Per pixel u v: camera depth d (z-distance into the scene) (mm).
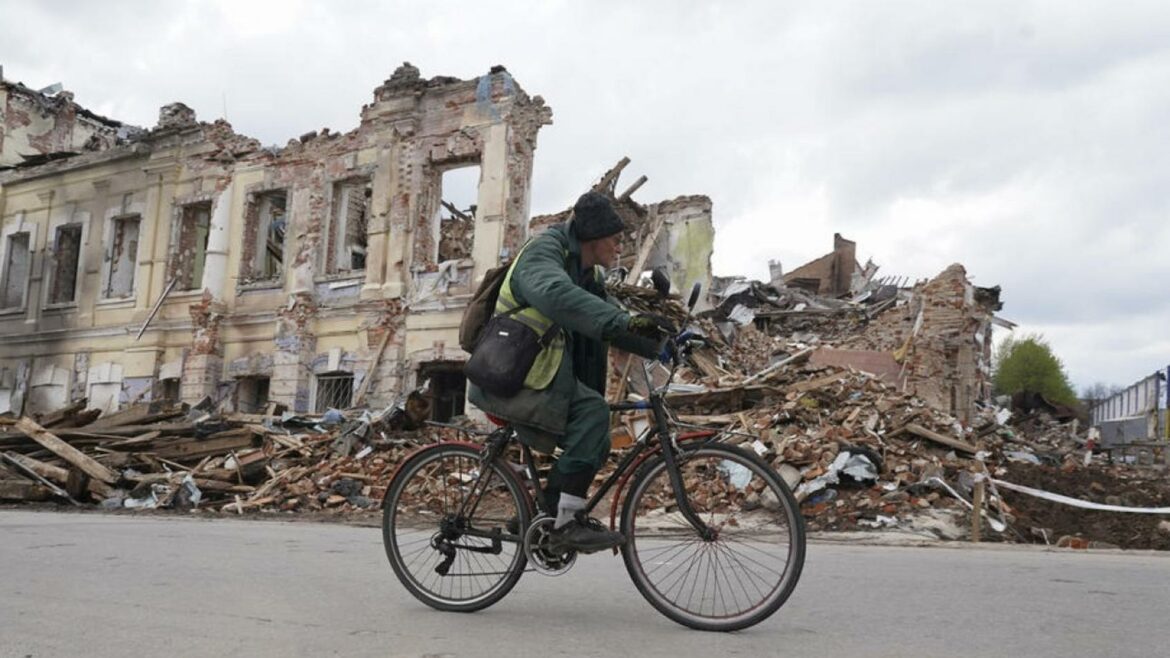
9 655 3000
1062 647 3180
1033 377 50250
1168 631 3480
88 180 24500
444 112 19141
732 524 3484
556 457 3781
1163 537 9914
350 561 5547
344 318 19750
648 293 16641
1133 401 42062
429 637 3287
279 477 12758
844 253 38469
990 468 12016
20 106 28438
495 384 3596
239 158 21938
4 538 6910
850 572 5266
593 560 5660
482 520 3844
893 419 12711
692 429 3719
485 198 18328
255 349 20969
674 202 24641
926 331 23344
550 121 19391
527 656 2998
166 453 14023
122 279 23938
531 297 3584
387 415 14297
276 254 23250
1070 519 10727
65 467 13508
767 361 21531
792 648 3139
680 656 3006
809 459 10672
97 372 23344
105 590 4324
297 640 3229
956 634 3389
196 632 3357
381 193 19578
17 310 25203
